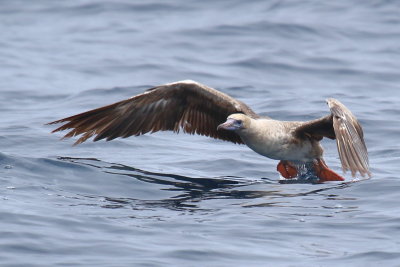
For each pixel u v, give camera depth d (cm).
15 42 2981
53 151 1739
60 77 2553
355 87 2456
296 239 1216
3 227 1220
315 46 2845
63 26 3192
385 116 2067
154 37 2975
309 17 3114
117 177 1541
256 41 2886
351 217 1305
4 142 1803
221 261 1133
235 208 1365
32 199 1378
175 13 3284
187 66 2655
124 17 3269
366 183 1502
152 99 1559
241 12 3225
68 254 1141
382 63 2681
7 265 1098
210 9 3297
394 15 3145
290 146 1580
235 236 1223
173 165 1678
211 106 1602
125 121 1573
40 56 2800
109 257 1134
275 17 3109
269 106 2208
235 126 1538
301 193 1462
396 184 1478
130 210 1345
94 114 1537
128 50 2841
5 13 3366
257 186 1520
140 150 1791
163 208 1363
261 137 1562
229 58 2725
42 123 1995
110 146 1795
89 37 3030
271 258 1145
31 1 3491
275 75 2580
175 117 1608
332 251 1170
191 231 1241
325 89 2425
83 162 1628
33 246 1161
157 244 1186
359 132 1395
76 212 1314
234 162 1708
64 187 1466
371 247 1178
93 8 3384
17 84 2456
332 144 1881
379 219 1291
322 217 1310
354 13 3172
